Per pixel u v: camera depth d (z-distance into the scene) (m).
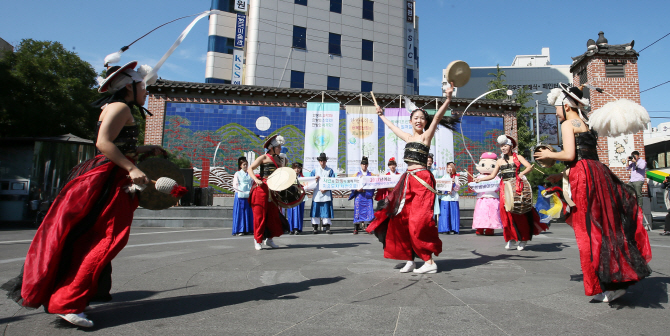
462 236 7.96
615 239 2.61
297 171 9.06
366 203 8.66
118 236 2.24
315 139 13.12
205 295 2.87
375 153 13.14
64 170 13.37
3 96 14.77
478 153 14.79
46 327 2.17
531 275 3.55
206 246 5.84
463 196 14.35
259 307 2.55
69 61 17.94
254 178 5.51
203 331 2.10
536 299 2.72
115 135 2.31
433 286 3.12
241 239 6.97
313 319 2.30
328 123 13.19
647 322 2.24
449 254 5.05
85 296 2.11
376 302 2.65
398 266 4.07
